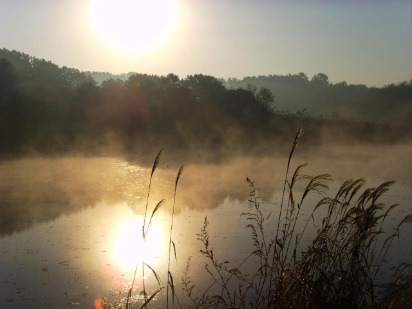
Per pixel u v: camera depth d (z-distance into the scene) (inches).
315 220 446.3
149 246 384.2
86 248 381.7
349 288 192.1
